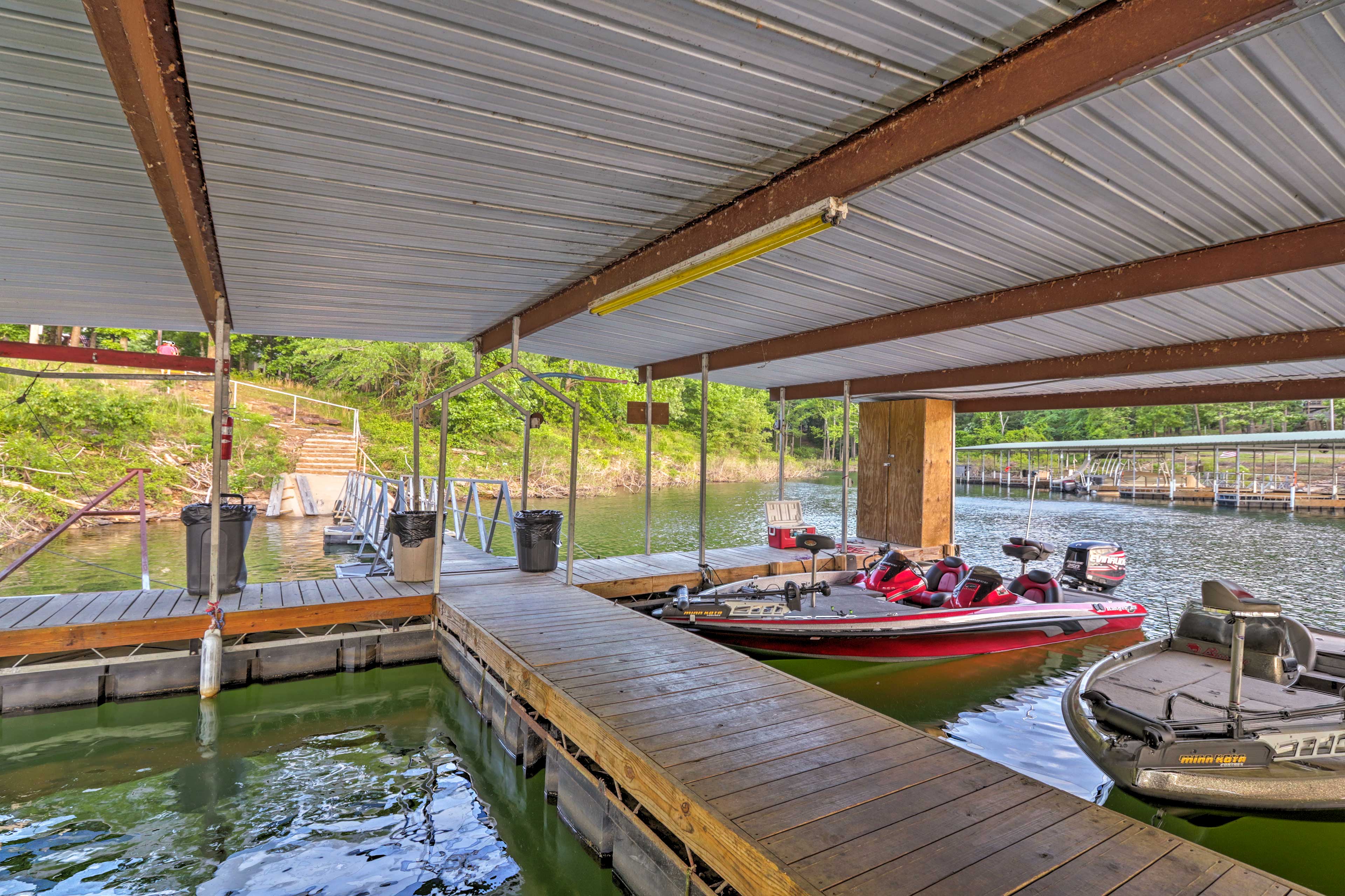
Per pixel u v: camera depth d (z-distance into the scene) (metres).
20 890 3.52
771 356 8.42
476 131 3.20
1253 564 13.71
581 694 4.61
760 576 9.81
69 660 5.90
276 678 6.75
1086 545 9.80
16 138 3.15
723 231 4.19
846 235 4.56
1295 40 2.40
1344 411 42.62
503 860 4.00
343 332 8.30
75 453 16.66
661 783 3.48
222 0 2.24
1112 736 4.27
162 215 4.12
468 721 6.01
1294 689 5.18
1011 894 2.62
